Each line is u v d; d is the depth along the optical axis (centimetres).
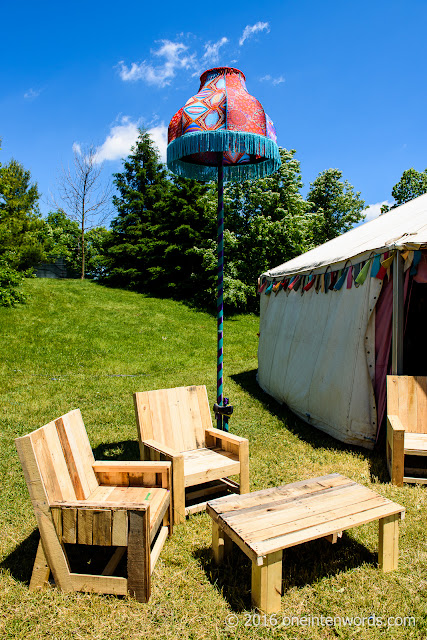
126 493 297
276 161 458
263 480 411
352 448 507
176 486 322
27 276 2244
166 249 2156
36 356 1109
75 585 246
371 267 494
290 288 736
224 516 257
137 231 2427
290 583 258
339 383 538
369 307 499
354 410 509
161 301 2006
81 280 2378
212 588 252
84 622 223
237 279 2047
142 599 239
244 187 2169
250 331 1680
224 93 396
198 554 289
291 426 609
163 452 333
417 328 641
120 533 238
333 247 712
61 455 270
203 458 379
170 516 312
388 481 402
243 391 841
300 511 262
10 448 503
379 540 268
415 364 643
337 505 270
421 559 278
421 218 543
